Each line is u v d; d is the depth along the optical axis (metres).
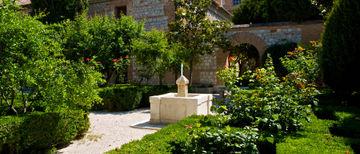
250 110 5.80
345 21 8.11
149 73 14.42
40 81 6.27
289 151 4.20
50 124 6.32
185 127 5.43
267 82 6.23
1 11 6.23
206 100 9.98
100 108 12.30
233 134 4.25
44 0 18.47
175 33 15.67
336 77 8.33
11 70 6.12
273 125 5.21
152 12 18.80
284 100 5.65
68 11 18.50
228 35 16.67
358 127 5.52
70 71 6.72
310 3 14.59
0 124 5.55
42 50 6.55
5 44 6.23
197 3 15.55
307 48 13.51
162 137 5.10
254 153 4.16
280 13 15.77
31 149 6.18
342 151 4.21
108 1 20.25
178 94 9.91
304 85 6.68
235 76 6.64
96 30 15.74
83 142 7.33
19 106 7.12
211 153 3.99
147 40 14.27
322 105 7.73
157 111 9.52
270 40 15.70
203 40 15.38
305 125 5.67
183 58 14.29
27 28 6.36
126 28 16.11
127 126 9.16
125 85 14.12
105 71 16.00
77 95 6.64
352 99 8.33
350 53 8.04
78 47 15.22
